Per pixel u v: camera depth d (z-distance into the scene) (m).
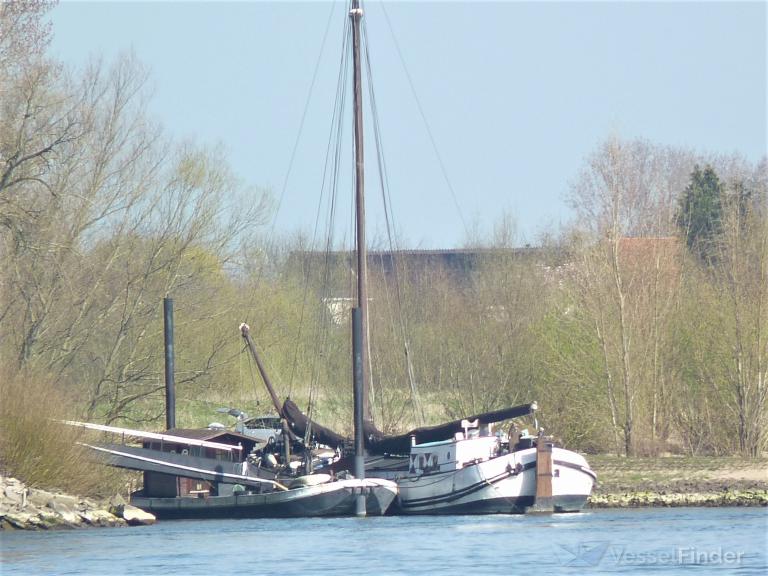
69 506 142.88
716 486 175.25
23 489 140.00
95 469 149.88
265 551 116.19
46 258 185.62
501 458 148.38
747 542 116.94
